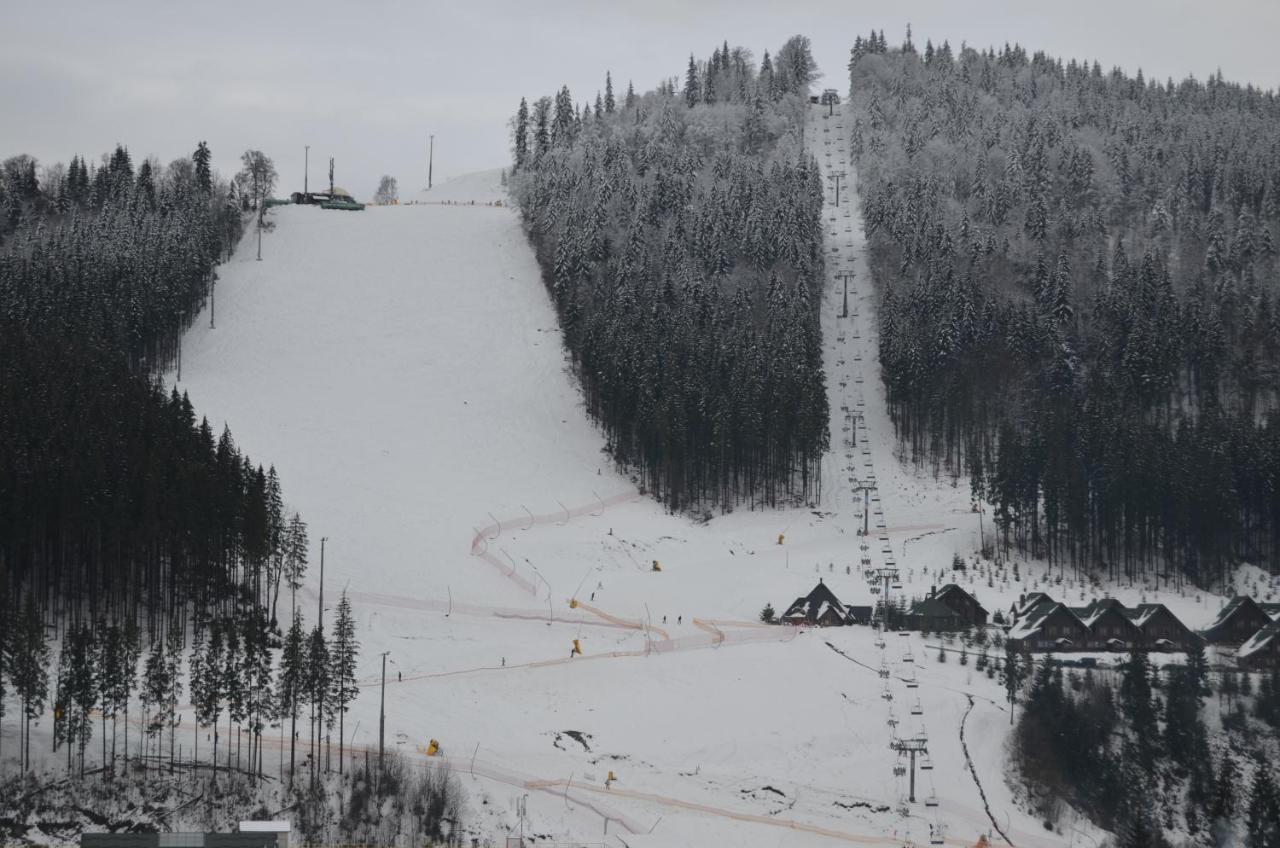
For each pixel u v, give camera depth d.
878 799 102.88
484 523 161.12
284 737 99.50
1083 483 166.00
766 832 96.44
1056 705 111.44
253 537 123.06
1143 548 164.88
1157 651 127.00
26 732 90.56
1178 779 107.06
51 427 127.88
